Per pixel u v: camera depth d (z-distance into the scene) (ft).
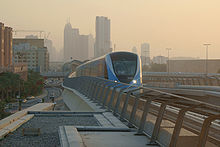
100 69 107.45
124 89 46.29
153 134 29.53
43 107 60.49
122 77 94.68
